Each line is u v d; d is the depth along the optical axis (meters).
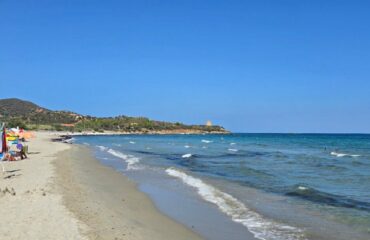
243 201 15.45
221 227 11.56
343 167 29.23
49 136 95.88
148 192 17.59
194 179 21.64
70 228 9.97
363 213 13.33
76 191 16.06
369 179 22.33
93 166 28.48
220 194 16.95
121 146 65.44
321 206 14.48
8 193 14.35
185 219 12.56
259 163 32.84
